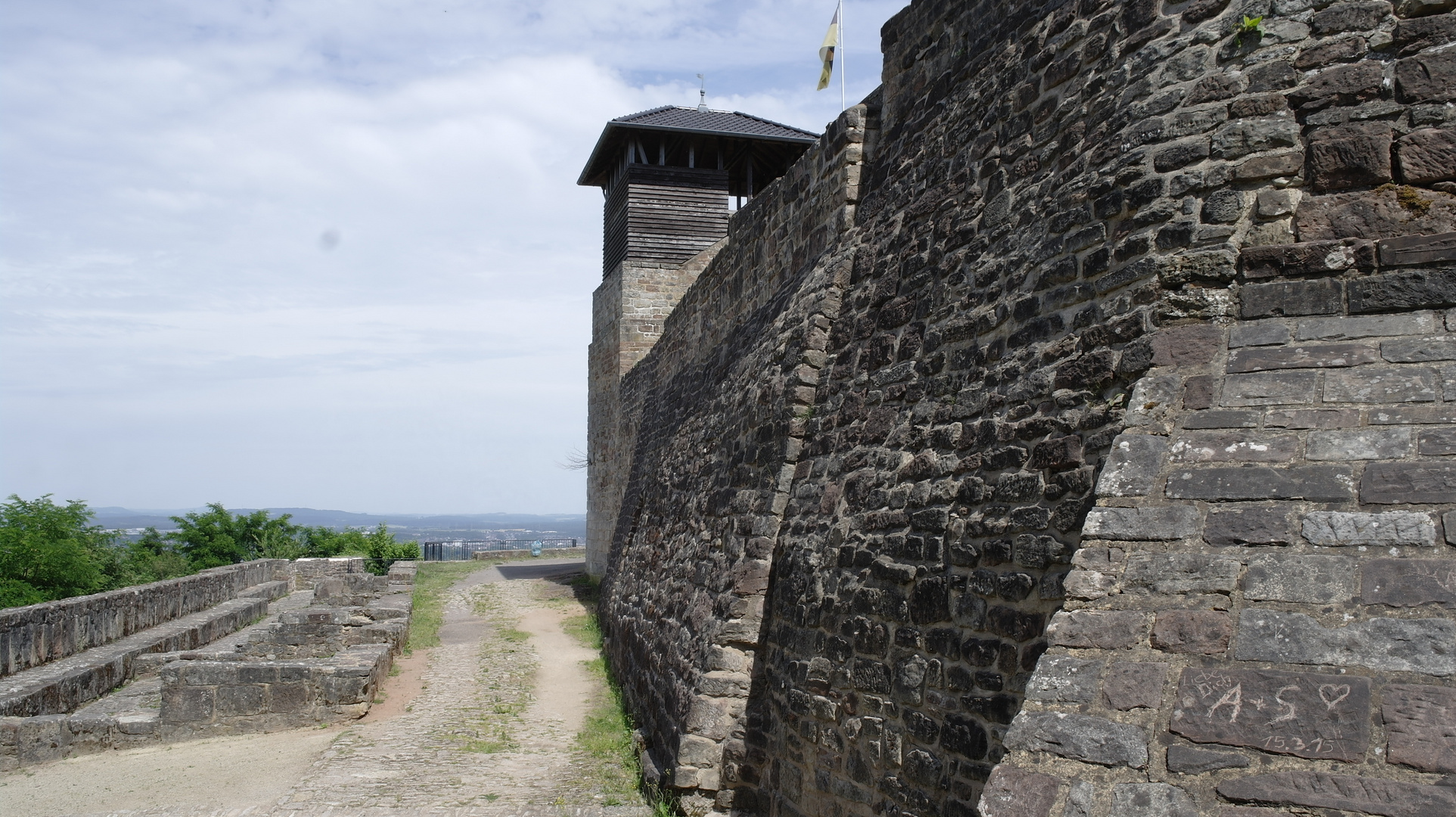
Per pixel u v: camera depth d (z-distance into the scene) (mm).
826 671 5594
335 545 31359
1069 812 2447
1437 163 3707
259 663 9672
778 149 23547
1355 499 2922
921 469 5266
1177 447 3359
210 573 18859
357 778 7504
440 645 14656
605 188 25375
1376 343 3453
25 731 8352
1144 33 4742
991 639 4258
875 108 7984
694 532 9461
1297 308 3697
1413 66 3854
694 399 12414
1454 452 2939
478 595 21750
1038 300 4812
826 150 8484
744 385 9109
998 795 2578
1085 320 4422
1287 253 3797
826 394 6949
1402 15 3961
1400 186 3750
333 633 12477
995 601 4293
